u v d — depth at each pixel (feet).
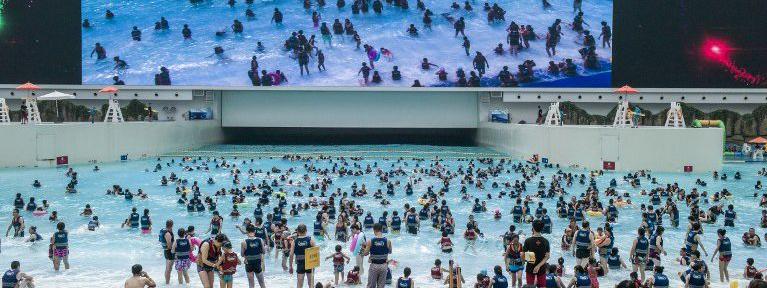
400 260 69.51
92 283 58.18
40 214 96.43
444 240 73.67
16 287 50.19
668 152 151.12
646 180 138.00
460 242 79.51
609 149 154.30
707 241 81.15
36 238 77.46
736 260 71.36
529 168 157.07
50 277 60.64
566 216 95.86
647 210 101.50
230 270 48.11
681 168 151.02
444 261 69.15
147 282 43.93
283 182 132.77
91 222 85.35
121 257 69.77
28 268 64.44
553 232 85.92
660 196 115.14
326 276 60.64
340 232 78.28
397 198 115.03
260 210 90.38
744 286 53.52
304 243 47.75
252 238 48.55
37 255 70.44
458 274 46.44
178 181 130.11
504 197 116.06
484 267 66.39
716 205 98.94
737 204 110.22
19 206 101.04
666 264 68.39
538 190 120.67
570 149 159.94
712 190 124.67
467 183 132.36
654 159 151.84
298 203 103.81
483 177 139.33
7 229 85.81
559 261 56.75
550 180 137.90
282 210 94.38
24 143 156.25
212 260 48.37
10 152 155.22
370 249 45.19
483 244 78.38
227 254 48.03
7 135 154.71
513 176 144.56
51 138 158.81
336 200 110.52
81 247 74.84
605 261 62.80
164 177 129.49
